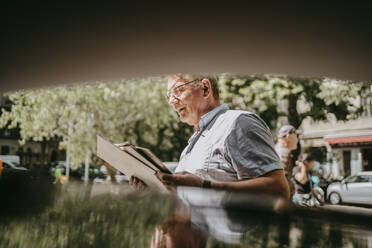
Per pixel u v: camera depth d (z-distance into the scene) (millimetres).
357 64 2141
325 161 17422
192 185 1227
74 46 1727
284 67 2148
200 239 478
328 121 10609
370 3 1386
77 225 504
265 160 1354
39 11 1386
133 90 12805
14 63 1868
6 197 563
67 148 13750
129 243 469
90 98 12852
